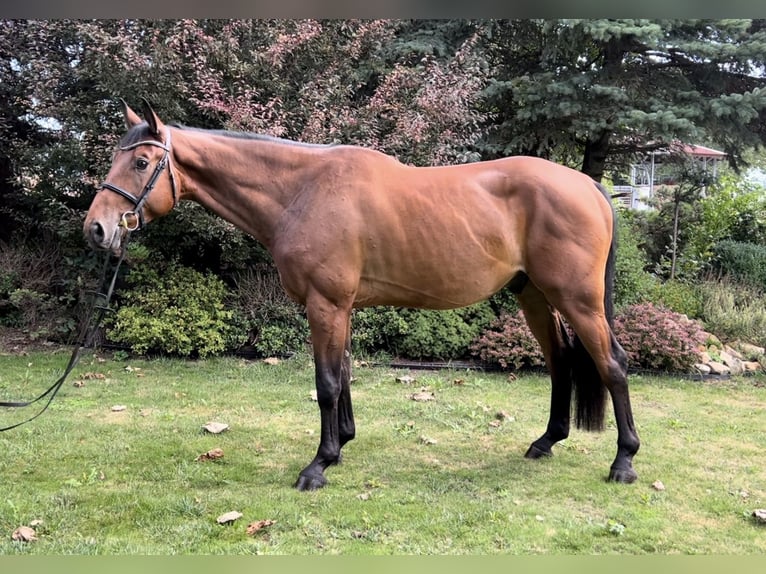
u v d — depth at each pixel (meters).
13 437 3.47
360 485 2.90
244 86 5.40
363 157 2.84
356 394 4.59
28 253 6.35
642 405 4.43
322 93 5.46
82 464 3.10
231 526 2.45
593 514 2.62
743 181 9.17
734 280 7.59
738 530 2.48
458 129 6.01
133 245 5.59
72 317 6.21
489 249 2.81
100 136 5.36
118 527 2.43
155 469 3.05
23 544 2.27
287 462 3.20
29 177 6.36
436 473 3.06
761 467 3.20
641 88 6.91
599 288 2.82
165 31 5.37
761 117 6.86
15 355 5.59
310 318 2.80
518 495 2.81
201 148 2.84
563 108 6.44
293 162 2.86
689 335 5.39
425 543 2.34
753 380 5.22
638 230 8.34
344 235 2.71
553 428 3.29
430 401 4.41
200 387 4.73
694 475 3.06
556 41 6.68
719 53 6.34
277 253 2.84
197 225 5.21
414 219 2.76
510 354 5.28
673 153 7.82
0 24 5.75
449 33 7.00
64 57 6.11
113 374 5.09
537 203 2.79
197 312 5.59
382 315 5.66
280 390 4.68
